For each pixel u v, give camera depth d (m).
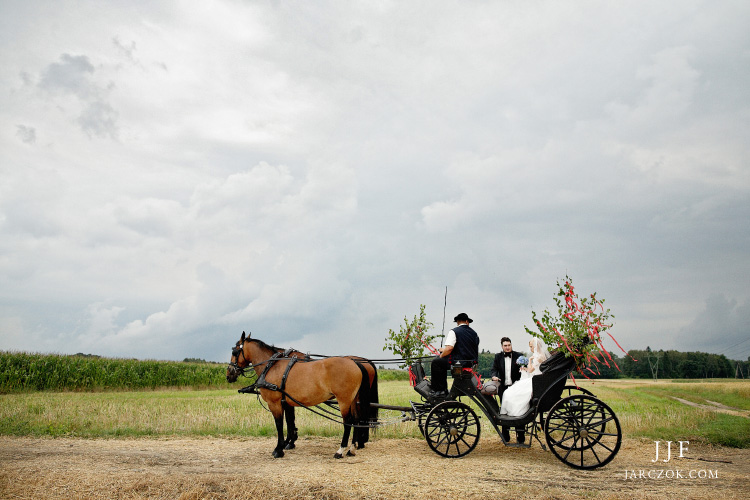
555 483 7.19
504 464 8.36
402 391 24.97
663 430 11.46
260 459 8.77
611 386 44.97
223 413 13.97
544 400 8.59
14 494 6.54
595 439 8.23
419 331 10.87
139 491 6.68
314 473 7.61
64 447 9.61
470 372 8.94
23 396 20.25
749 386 44.31
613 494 6.59
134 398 19.88
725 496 6.57
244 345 10.22
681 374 102.75
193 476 7.26
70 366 26.41
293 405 9.44
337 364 8.97
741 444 10.14
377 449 9.71
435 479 7.31
